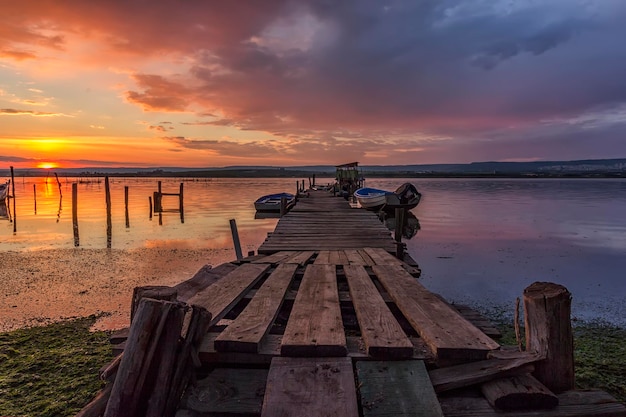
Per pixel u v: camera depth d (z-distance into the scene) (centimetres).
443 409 220
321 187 4566
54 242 1572
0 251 1380
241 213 2842
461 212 2892
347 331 382
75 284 949
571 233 1819
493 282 987
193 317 247
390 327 303
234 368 260
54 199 4312
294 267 551
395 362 252
